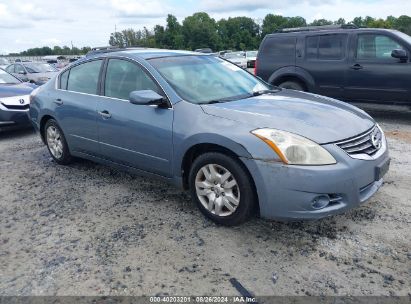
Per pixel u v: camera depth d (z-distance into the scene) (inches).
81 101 196.9
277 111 146.2
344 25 331.3
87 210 167.9
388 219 148.0
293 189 127.1
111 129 179.6
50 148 231.8
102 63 192.7
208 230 145.8
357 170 130.5
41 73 653.9
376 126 157.5
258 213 144.7
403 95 300.8
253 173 132.1
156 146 161.2
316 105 157.4
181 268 124.1
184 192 181.5
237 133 135.9
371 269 119.8
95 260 130.3
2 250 139.4
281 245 134.3
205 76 178.5
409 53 293.7
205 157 145.8
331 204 130.7
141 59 176.4
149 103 153.9
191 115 150.8
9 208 174.2
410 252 127.2
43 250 138.0
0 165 239.3
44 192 190.7
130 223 154.5
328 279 116.3
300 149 126.8
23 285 119.6
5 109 312.8
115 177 206.1
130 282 118.4
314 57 337.7
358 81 318.3
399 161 211.9
